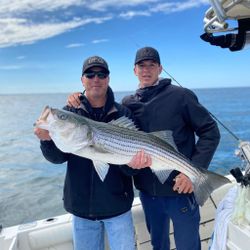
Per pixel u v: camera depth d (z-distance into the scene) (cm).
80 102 147
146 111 152
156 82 156
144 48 154
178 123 150
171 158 143
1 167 513
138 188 158
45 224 166
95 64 140
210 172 139
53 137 127
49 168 508
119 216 144
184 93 150
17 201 364
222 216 130
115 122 138
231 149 495
